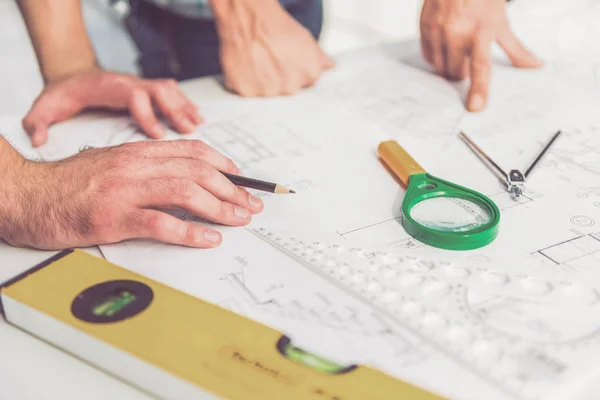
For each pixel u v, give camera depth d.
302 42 1.12
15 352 0.60
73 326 0.57
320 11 1.53
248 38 1.10
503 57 1.20
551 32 1.27
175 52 1.54
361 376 0.52
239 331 0.57
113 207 0.71
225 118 1.04
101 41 2.71
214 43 1.48
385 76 1.16
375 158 0.89
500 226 0.73
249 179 0.79
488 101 1.04
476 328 0.58
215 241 0.71
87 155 0.77
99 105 1.05
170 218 0.71
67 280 0.63
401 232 0.73
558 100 1.03
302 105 1.07
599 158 0.87
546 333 0.58
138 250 0.71
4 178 0.73
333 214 0.77
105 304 0.60
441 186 0.78
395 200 0.79
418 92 1.10
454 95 1.08
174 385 0.52
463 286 0.64
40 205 0.72
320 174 0.85
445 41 1.09
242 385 0.51
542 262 0.67
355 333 0.58
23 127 1.03
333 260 0.68
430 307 0.61
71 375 0.57
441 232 0.69
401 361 0.55
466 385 0.53
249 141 0.96
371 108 1.04
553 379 0.53
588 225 0.73
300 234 0.73
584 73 1.12
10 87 2.40
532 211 0.76
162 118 1.05
